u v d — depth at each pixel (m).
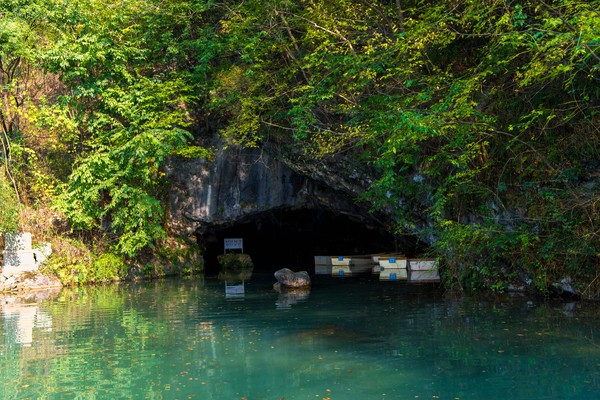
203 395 5.95
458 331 8.54
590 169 10.79
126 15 17.84
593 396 5.50
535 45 8.54
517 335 8.09
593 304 10.26
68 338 8.99
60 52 17.08
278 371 6.76
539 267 11.39
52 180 19.00
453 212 13.55
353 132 13.56
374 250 24.98
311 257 25.55
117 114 18.88
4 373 6.96
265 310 11.24
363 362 7.02
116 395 6.03
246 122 16.14
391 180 12.67
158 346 8.26
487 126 11.83
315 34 13.73
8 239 16.97
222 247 25.94
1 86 18.61
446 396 5.67
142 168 18.02
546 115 11.09
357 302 11.91
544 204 11.30
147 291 15.15
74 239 18.30
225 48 16.14
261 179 20.19
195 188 20.53
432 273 16.50
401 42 11.55
